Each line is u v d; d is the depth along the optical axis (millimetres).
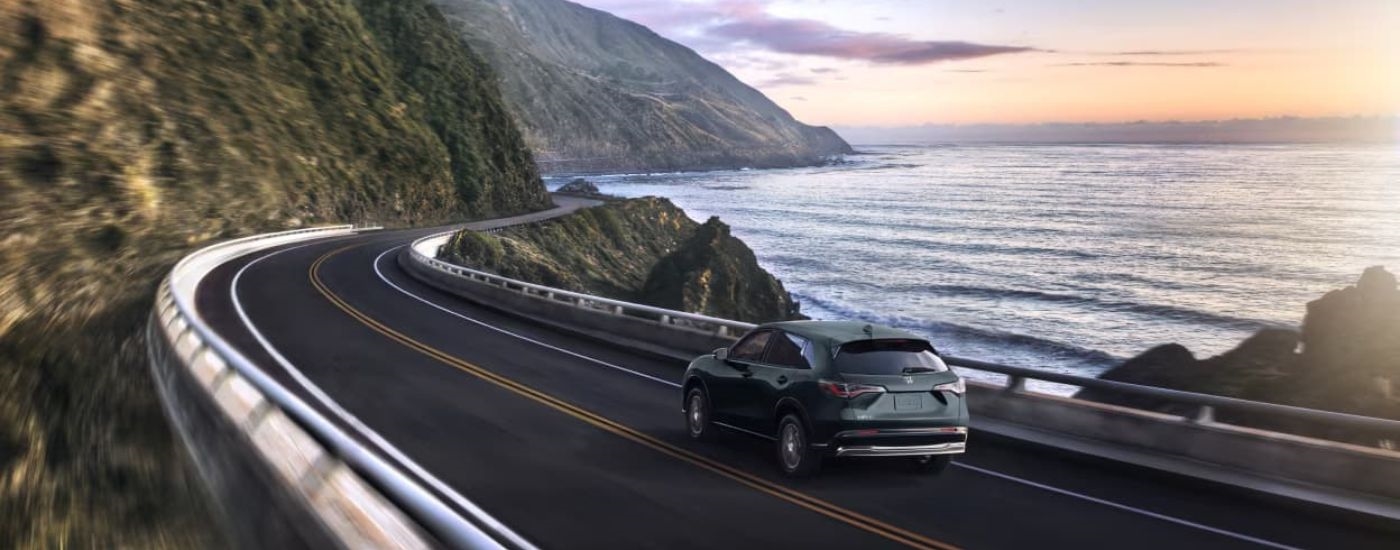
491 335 24375
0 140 38375
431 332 24531
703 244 69750
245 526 7965
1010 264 122625
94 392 18219
